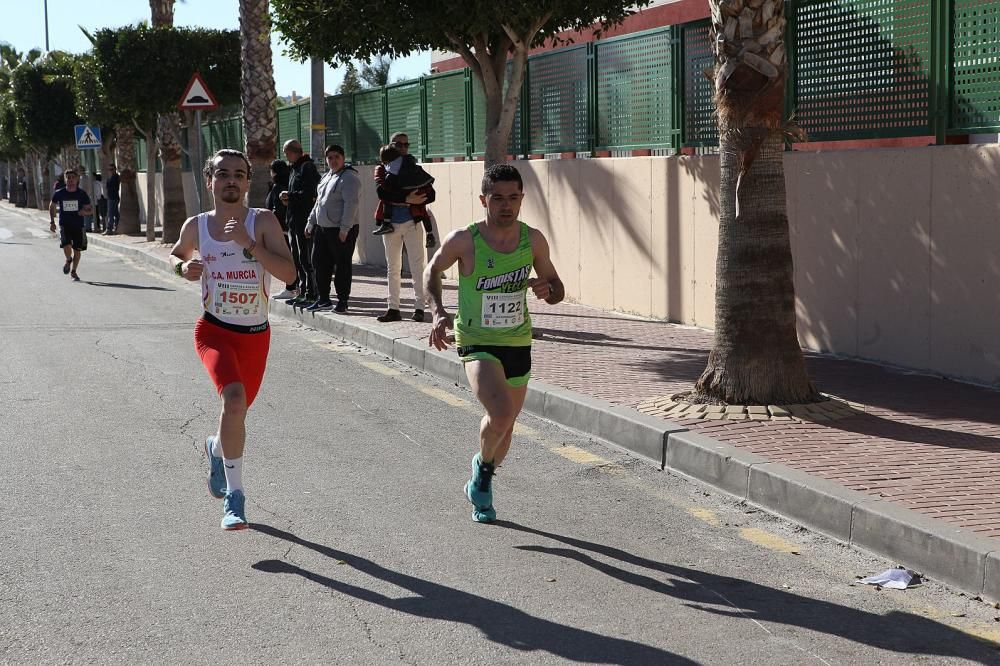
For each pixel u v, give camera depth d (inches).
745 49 298.8
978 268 343.9
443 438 314.8
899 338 376.8
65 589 198.2
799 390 308.5
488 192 224.5
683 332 461.7
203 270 229.1
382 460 290.2
